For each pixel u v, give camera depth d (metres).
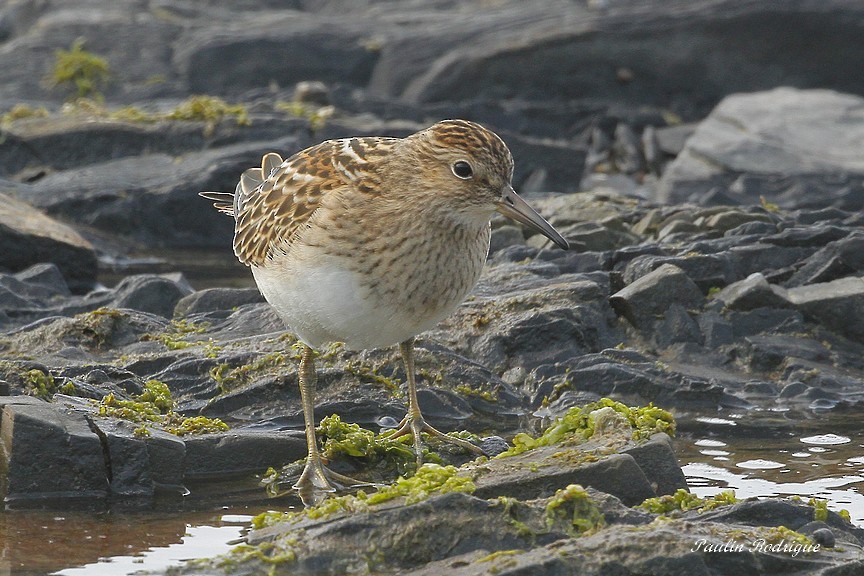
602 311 14.29
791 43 27.83
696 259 15.02
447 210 9.84
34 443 9.91
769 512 8.90
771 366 13.67
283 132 22.83
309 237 9.97
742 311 14.34
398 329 10.20
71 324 13.62
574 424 10.30
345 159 10.24
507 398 12.68
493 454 10.98
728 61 27.97
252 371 12.60
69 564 8.52
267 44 28.53
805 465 10.90
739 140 23.73
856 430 12.01
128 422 10.53
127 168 22.14
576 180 24.12
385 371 12.74
